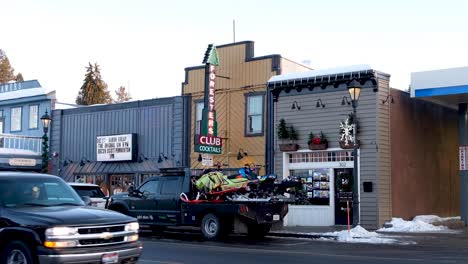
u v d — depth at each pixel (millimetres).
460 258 13711
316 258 13594
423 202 24297
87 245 9352
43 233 9117
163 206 19688
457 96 21938
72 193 11055
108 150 29891
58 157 32469
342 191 22719
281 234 20188
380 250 15531
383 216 21719
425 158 24734
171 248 15805
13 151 32656
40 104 34031
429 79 21500
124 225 9938
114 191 30078
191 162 27219
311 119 23500
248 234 19766
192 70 27688
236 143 25812
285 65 25438
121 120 30047
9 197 10125
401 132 23219
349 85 20547
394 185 22531
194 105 27438
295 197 19422
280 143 24250
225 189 18766
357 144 21125
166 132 28203
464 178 23016
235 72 26203
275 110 24562
